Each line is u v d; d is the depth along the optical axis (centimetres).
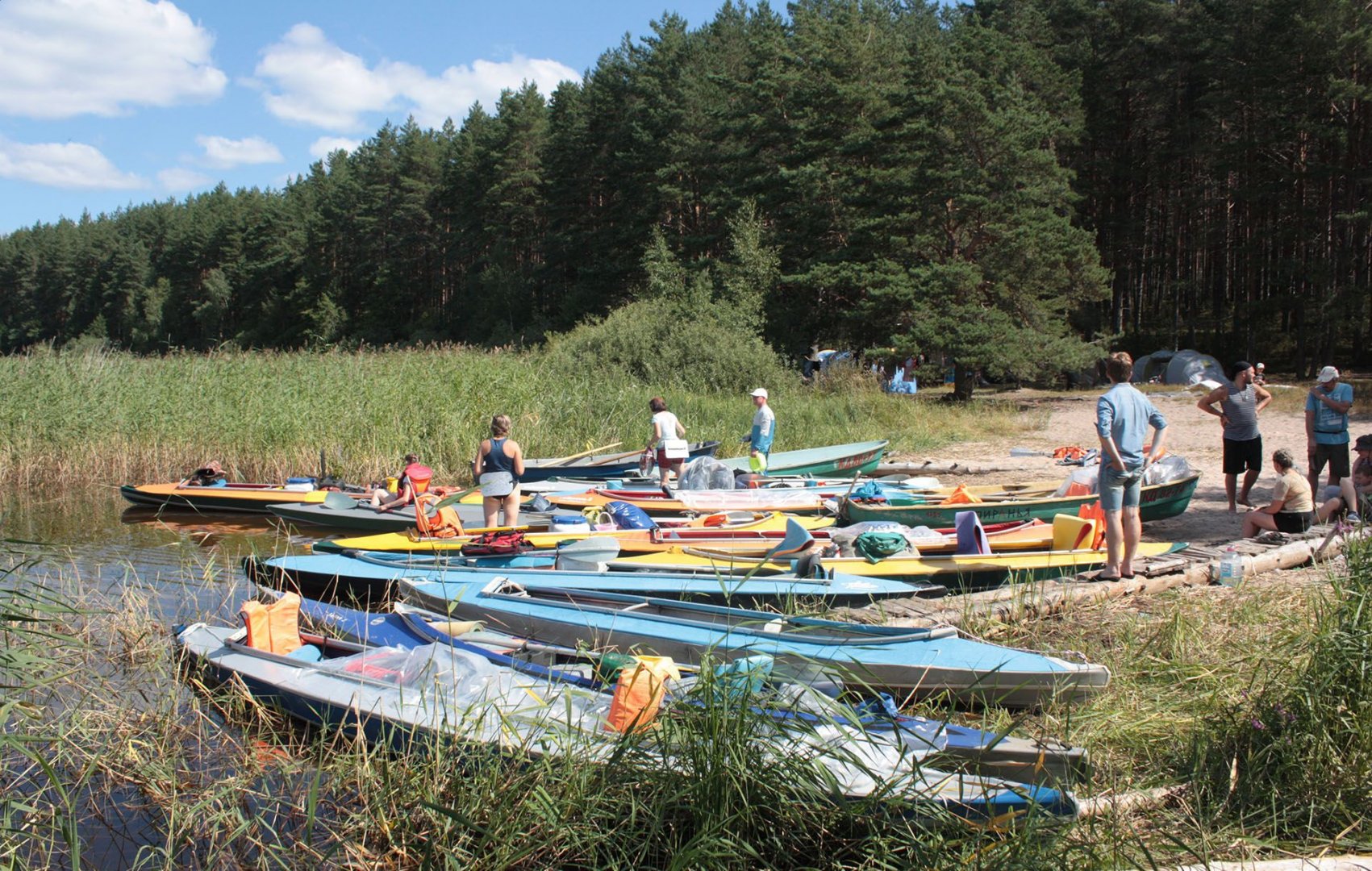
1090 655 627
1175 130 3928
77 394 1752
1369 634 459
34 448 1645
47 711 615
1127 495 764
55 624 711
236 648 643
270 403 1738
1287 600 705
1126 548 769
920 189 2808
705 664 465
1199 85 3916
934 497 1182
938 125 2784
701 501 1223
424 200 6806
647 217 4531
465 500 1310
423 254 6881
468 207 6106
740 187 3859
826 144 3406
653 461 1427
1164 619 675
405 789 486
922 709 567
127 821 512
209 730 601
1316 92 3212
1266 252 3719
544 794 426
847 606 773
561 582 817
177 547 1164
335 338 6606
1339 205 3394
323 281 7162
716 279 3266
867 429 2023
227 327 7938
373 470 1598
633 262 4609
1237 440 1112
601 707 527
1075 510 1091
